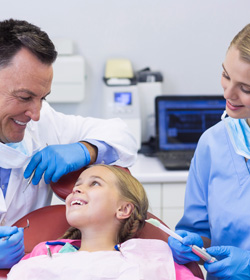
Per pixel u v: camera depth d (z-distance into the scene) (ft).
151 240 4.03
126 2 8.22
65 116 5.10
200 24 8.39
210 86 8.67
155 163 7.69
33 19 8.17
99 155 4.73
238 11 8.38
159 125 7.95
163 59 8.51
